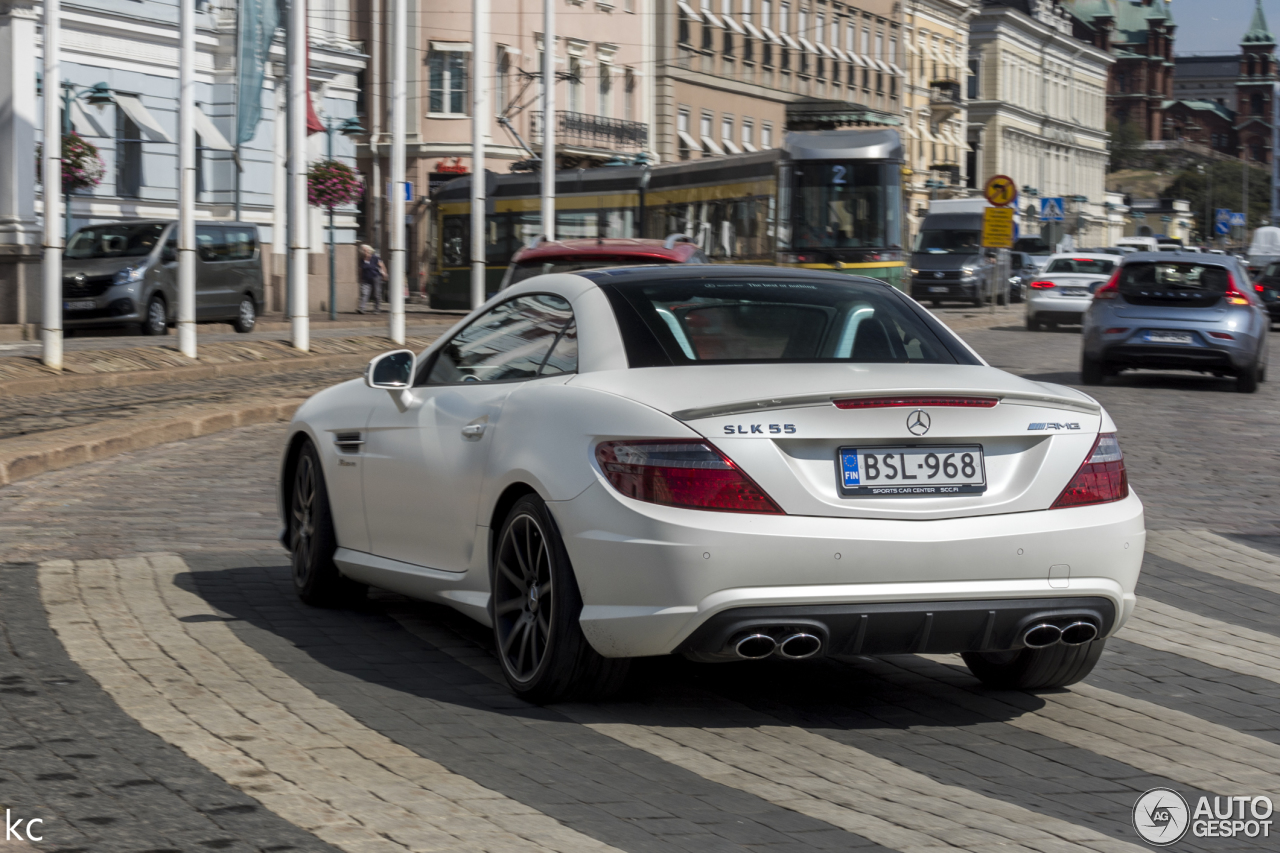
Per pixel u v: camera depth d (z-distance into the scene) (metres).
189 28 25.47
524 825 4.98
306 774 5.44
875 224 36.09
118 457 15.07
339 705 6.37
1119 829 5.12
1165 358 23.27
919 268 55.78
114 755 5.61
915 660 7.52
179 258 25.42
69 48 37.62
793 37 86.94
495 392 6.90
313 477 8.30
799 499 5.79
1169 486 13.72
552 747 5.88
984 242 39.69
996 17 119.69
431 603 8.56
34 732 5.88
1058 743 6.15
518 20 65.25
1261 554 10.57
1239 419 19.59
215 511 11.70
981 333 40.25
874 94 97.19
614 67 71.38
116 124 39.59
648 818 5.09
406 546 7.48
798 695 6.79
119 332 33.16
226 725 6.02
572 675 6.27
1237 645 7.99
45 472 13.88
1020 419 6.09
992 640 6.01
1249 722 6.54
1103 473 6.20
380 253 65.31
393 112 30.58
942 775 5.68
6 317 32.91
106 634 7.52
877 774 5.67
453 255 48.56
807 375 6.17
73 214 37.72
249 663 7.04
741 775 5.60
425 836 4.84
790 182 36.28
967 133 121.12
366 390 8.04
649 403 5.98
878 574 5.79
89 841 4.73
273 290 45.28
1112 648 7.86
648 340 6.48
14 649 7.16
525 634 6.48
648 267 7.14
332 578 8.24
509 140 65.06
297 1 27.66
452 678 6.89
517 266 19.67
